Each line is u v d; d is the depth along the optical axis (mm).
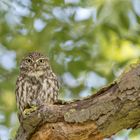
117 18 13766
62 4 12945
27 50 13609
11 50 13727
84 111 7371
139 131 11336
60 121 7531
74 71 13414
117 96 7207
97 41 14086
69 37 13492
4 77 13844
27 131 7746
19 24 13859
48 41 13492
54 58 13531
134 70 7191
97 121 7344
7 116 13445
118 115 7254
